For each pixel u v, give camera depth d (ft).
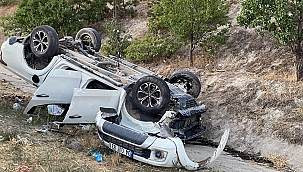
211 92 39.19
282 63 42.63
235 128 34.27
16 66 33.55
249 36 49.24
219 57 48.16
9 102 34.99
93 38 36.37
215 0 45.75
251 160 29.89
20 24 66.54
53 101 29.86
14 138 24.29
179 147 23.34
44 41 31.12
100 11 72.74
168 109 27.94
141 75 31.40
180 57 51.62
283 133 31.58
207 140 34.06
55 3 64.34
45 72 31.45
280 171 27.76
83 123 28.32
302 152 29.68
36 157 21.81
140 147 23.90
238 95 37.14
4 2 102.53
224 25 50.57
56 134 27.45
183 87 32.55
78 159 22.95
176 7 46.50
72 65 30.17
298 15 36.40
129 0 75.82
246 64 45.21
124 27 67.77
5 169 19.26
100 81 28.96
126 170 22.54
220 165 26.99
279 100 34.76
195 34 47.34
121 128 25.07
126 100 28.12
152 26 58.95
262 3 35.99
